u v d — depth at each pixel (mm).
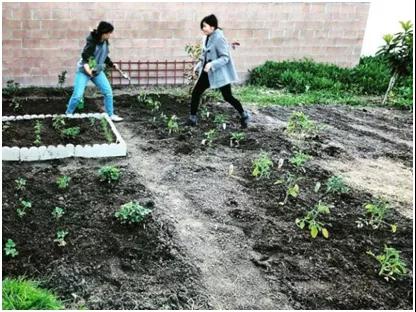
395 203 5469
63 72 9969
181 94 9703
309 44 11867
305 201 5301
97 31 7219
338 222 4871
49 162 6004
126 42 10594
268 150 6801
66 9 9992
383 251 4441
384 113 9469
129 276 3885
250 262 4176
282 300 3736
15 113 8094
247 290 3822
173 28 10742
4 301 3371
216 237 4516
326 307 3686
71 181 5453
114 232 4445
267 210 5074
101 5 10195
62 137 6516
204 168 6082
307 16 11594
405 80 11180
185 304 3627
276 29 11500
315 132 7859
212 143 6969
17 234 4297
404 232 4809
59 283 3750
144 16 10508
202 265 4086
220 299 3707
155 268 4004
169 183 5621
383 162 6758
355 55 12273
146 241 4340
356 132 8078
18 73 10141
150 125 7664
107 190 5289
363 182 6004
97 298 3621
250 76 11578
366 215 5086
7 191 5055
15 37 9898
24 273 3818
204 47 7297
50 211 4742
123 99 9344
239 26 11258
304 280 3977
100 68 7504
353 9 11805
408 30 9938
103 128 7090
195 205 5105
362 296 3818
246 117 7691
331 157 6785
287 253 4328
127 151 6547
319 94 10453
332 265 4191
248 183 5723
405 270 4105
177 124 7672
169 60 10945
